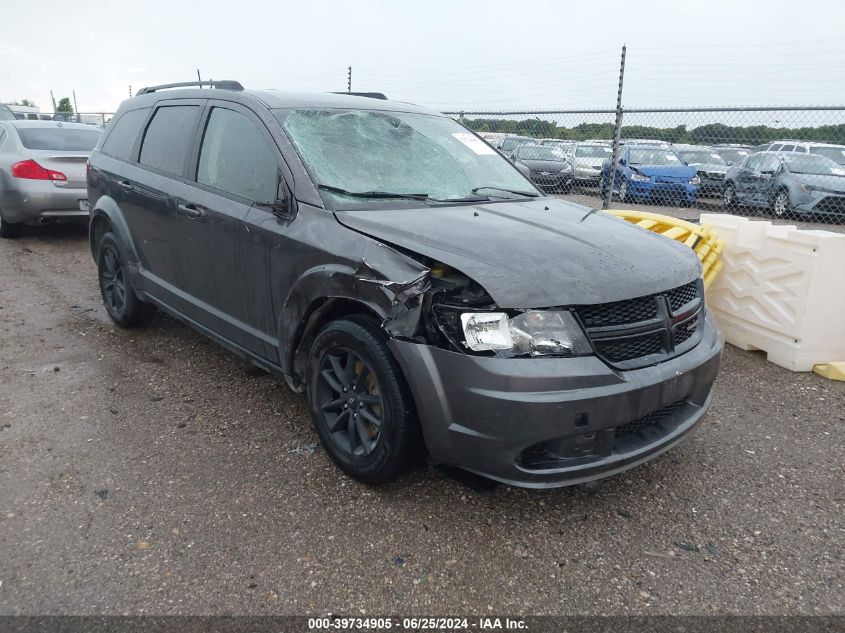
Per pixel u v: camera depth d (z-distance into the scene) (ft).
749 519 9.84
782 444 12.17
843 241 14.90
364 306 10.00
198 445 11.45
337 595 7.97
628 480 10.80
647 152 39.78
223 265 12.30
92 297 20.74
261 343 11.70
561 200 13.42
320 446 11.53
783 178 39.32
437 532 9.24
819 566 8.82
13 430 11.77
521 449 8.47
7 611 7.50
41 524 9.11
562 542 9.16
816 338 15.49
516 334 8.45
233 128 12.64
